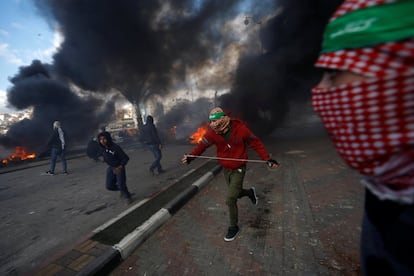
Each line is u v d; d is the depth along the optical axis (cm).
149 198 406
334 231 270
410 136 47
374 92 50
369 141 55
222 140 277
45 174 753
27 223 371
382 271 66
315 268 214
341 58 56
